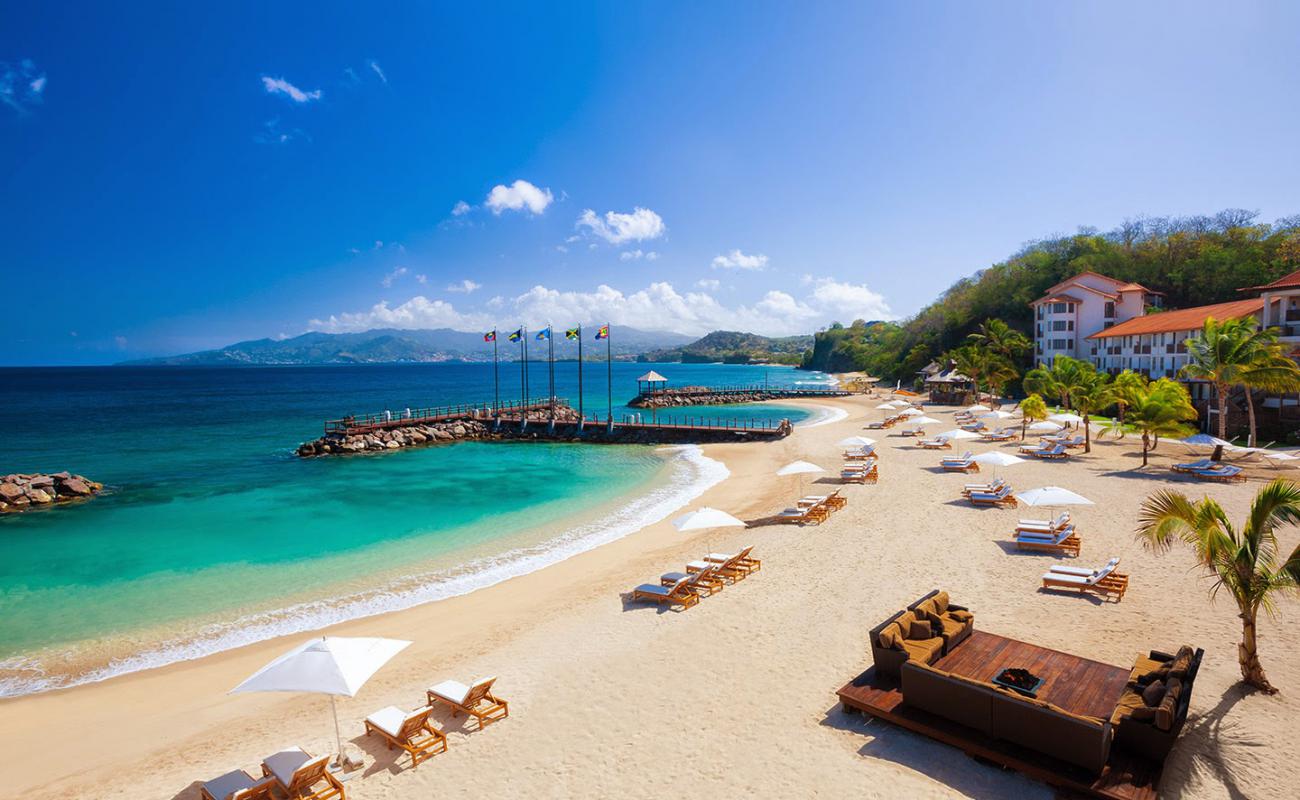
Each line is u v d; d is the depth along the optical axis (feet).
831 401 292.20
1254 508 33.78
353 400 375.45
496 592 59.67
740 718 34.24
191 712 40.50
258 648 49.57
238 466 137.69
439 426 186.80
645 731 33.65
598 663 42.27
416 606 57.00
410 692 40.52
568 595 57.26
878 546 64.13
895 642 35.29
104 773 34.12
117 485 116.78
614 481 115.75
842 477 101.09
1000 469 102.12
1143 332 188.34
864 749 30.68
